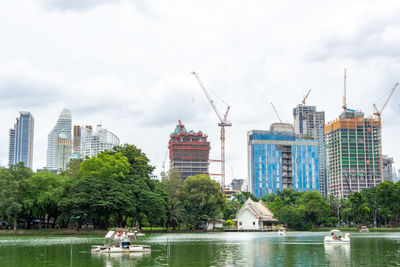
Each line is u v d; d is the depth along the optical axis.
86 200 113.50
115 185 122.62
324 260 52.03
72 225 131.25
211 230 178.75
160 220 146.50
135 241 87.50
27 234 118.50
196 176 175.25
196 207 165.38
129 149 148.50
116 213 123.88
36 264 47.75
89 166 130.62
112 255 57.53
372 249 69.44
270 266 45.78
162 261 50.28
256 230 184.25
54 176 126.88
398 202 198.88
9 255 57.41
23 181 119.12
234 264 47.50
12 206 111.69
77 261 50.41
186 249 67.94
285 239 104.00
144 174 146.38
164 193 148.75
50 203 124.00
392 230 192.62
